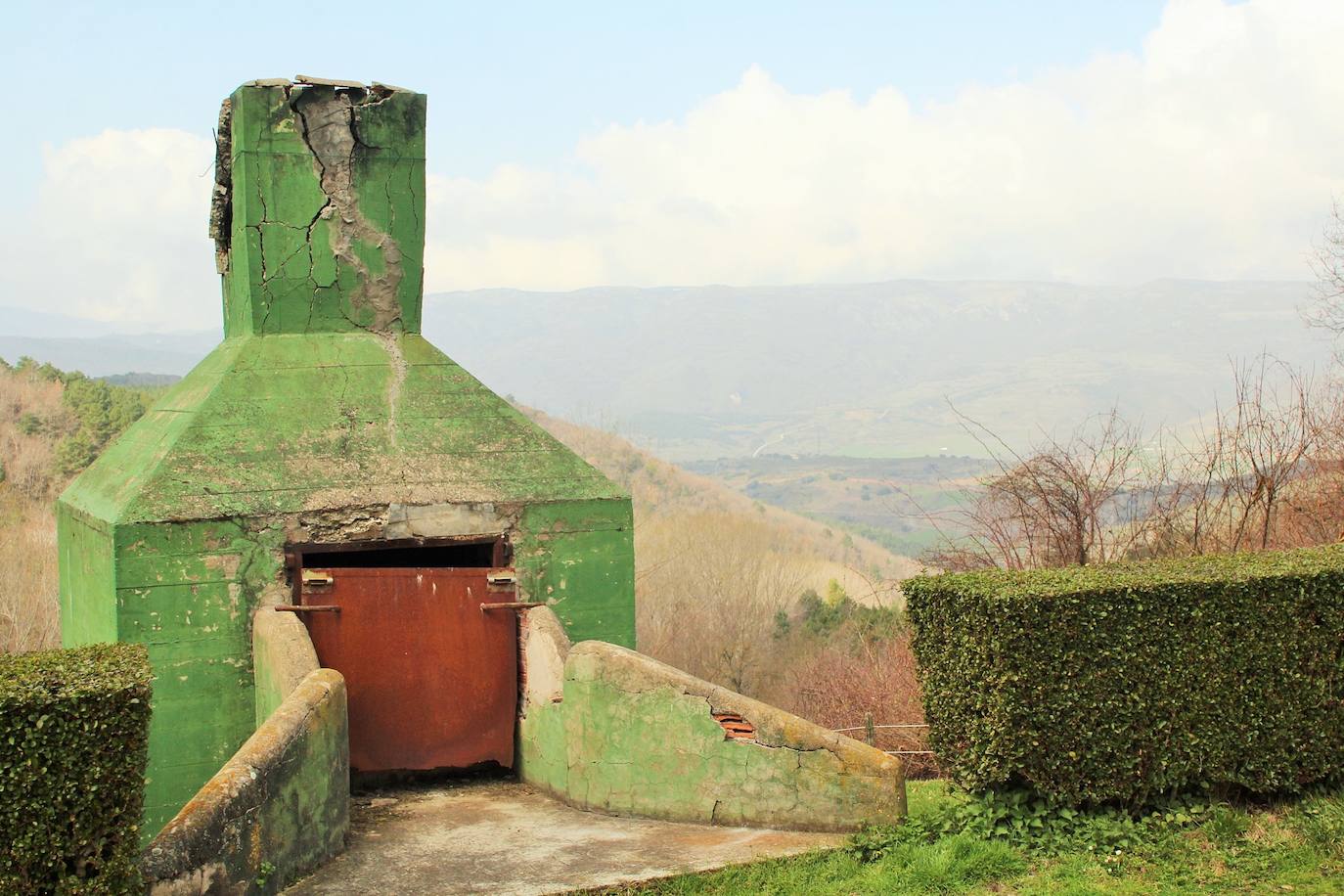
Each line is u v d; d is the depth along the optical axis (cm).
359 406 982
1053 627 729
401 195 1045
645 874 670
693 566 3494
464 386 1025
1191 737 753
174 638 871
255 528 895
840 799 736
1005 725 727
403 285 1046
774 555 3903
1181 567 802
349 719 878
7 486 3825
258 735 663
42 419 4356
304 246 1017
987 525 1584
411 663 895
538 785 877
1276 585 773
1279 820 757
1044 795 742
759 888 660
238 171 1028
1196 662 755
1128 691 742
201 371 1069
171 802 866
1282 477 1388
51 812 527
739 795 755
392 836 758
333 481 930
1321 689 782
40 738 525
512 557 962
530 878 668
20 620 2719
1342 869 682
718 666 3172
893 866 686
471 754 905
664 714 778
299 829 676
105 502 934
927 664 790
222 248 1131
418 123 1049
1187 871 686
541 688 877
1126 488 1502
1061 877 680
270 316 1009
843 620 3080
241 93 1006
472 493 958
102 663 578
